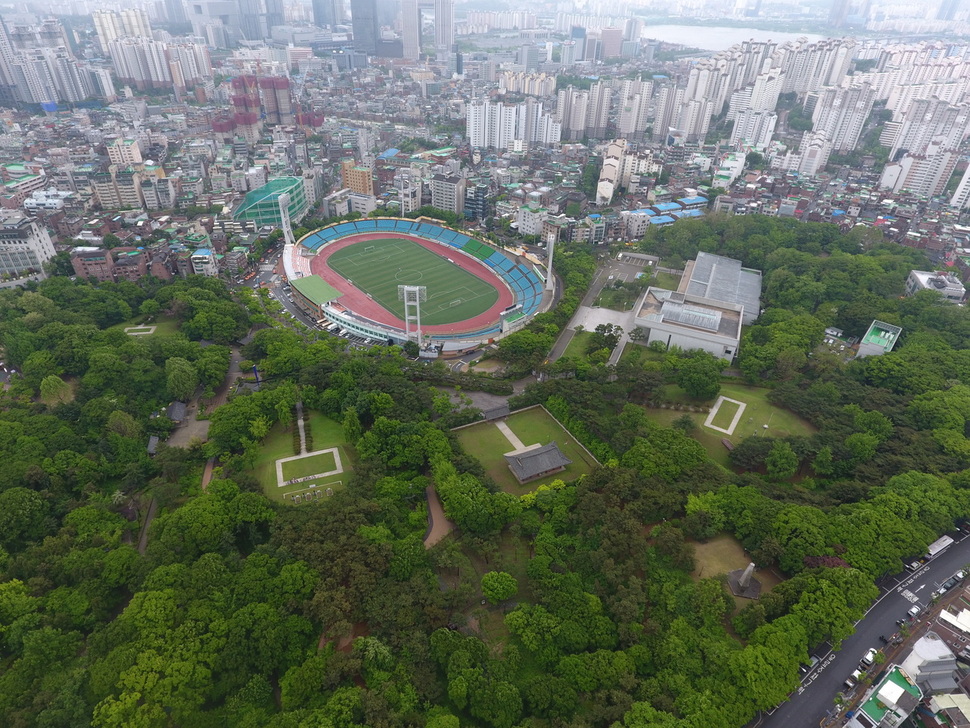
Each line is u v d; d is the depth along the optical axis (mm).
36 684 152125
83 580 178875
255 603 171375
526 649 170250
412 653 161250
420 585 179625
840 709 158125
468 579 186375
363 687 159000
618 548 193000
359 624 175750
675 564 192125
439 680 160625
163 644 158750
